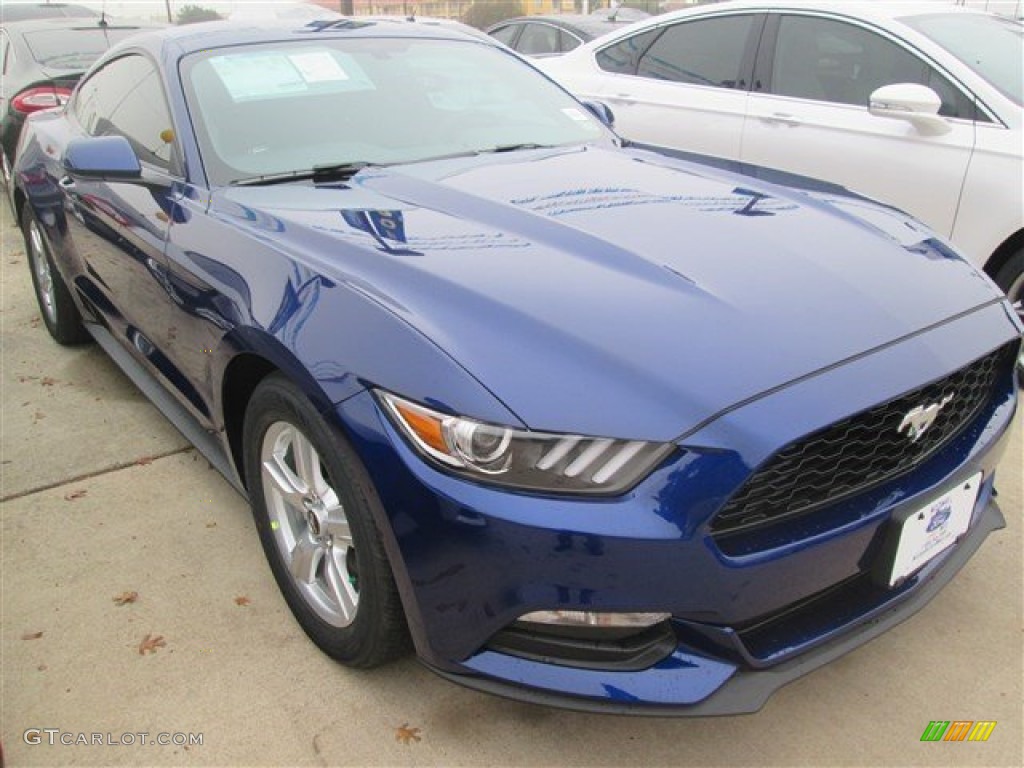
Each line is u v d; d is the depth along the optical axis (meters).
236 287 2.32
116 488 3.21
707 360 1.79
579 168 2.89
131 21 7.98
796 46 4.81
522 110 3.40
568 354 1.78
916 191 4.20
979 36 4.46
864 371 1.85
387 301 1.97
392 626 2.02
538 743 2.10
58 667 2.35
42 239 4.22
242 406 2.56
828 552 1.82
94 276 3.54
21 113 6.60
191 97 2.94
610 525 1.66
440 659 1.88
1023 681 2.27
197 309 2.51
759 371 1.79
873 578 1.98
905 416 1.91
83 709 2.21
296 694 2.25
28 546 2.87
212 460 2.82
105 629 2.49
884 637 2.43
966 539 2.27
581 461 1.68
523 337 1.82
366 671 2.30
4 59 7.34
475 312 1.89
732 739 2.11
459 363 1.78
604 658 1.79
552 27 9.10
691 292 1.99
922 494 1.96
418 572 1.82
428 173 2.77
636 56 5.67
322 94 3.10
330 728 2.15
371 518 1.91
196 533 2.93
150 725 2.16
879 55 4.47
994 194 3.90
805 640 1.87
